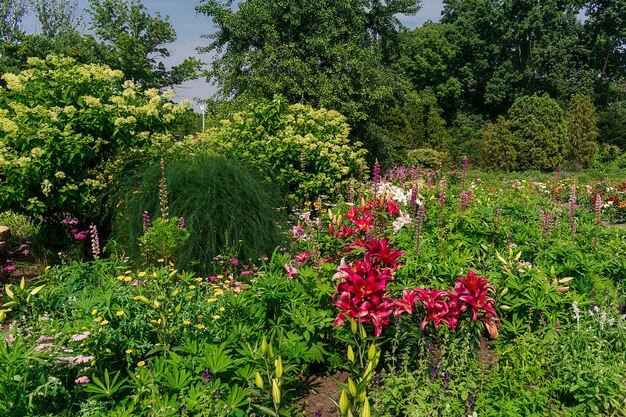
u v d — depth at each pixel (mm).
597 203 6492
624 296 4586
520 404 3131
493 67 39750
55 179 6820
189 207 5758
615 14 37562
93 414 2691
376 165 6414
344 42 18000
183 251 5422
